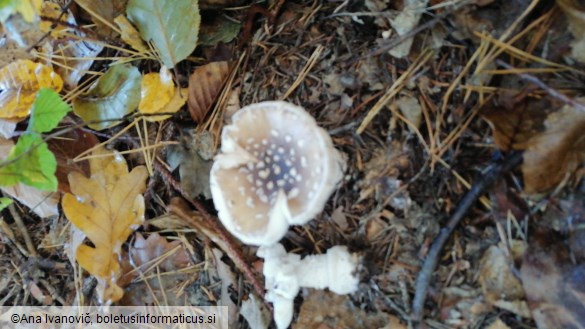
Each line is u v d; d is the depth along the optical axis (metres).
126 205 0.42
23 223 0.45
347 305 0.38
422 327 0.37
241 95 0.42
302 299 0.40
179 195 0.43
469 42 0.38
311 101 0.40
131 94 0.42
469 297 0.36
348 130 0.39
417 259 0.37
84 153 0.43
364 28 0.40
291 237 0.41
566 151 0.35
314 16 0.42
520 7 0.37
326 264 0.38
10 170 0.36
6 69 0.43
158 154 0.43
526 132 0.36
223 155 0.36
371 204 0.39
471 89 0.38
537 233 0.35
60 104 0.37
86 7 0.42
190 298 0.42
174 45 0.41
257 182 0.35
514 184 0.36
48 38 0.43
